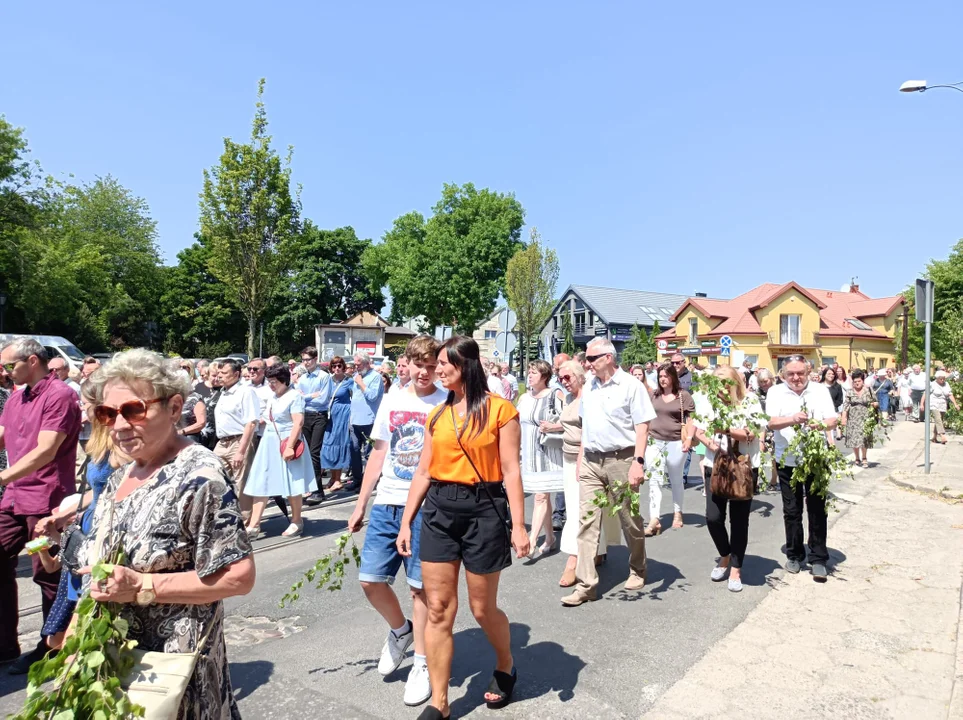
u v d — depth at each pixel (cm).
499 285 5562
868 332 4831
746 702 357
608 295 6244
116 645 199
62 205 4909
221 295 5906
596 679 386
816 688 372
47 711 192
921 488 945
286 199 2448
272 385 723
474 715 348
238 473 708
